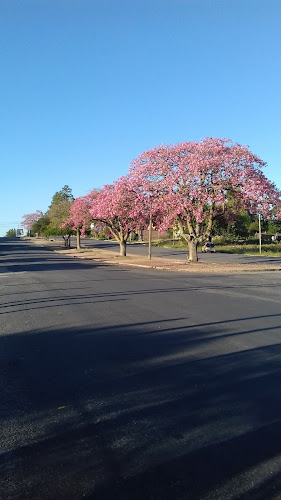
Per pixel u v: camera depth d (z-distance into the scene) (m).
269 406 5.33
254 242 74.50
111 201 31.55
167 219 28.50
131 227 41.16
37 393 5.96
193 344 8.40
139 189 29.23
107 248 71.31
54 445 4.42
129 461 4.07
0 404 5.58
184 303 13.55
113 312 12.12
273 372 6.63
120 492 3.59
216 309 12.33
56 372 6.88
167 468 3.93
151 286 18.58
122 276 24.05
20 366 7.25
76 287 18.75
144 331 9.63
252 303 13.44
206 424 4.83
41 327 10.36
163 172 27.81
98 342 8.76
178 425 4.82
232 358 7.41
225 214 29.44
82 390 6.03
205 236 30.98
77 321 10.95
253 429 4.70
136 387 6.09
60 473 3.89
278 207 27.53
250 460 4.05
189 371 6.75
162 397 5.68
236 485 3.65
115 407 5.37
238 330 9.54
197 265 29.98
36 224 102.88
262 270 27.11
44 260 42.94
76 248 70.50
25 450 4.33
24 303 14.29
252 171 26.59
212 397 5.64
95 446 4.37
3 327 10.44
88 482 3.74
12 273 27.66
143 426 4.81
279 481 3.70
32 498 3.52
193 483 3.69
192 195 26.50
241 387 6.00
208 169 26.34
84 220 46.88
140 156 28.69
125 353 7.87
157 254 51.41
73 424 4.91
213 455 4.15
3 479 3.80
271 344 8.30
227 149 26.80
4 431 4.77
